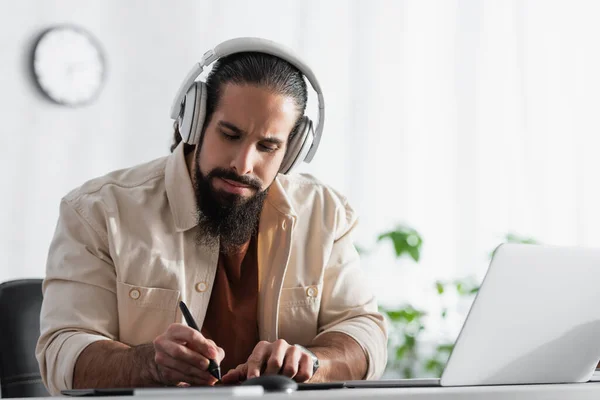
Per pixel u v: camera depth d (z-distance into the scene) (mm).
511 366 1086
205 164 1469
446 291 3461
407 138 3527
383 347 1635
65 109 3107
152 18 3242
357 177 3449
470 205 3572
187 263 1588
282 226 1651
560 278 1063
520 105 3654
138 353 1285
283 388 969
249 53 1439
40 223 3049
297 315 1653
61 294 1482
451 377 1055
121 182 1614
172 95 3260
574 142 3680
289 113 1441
